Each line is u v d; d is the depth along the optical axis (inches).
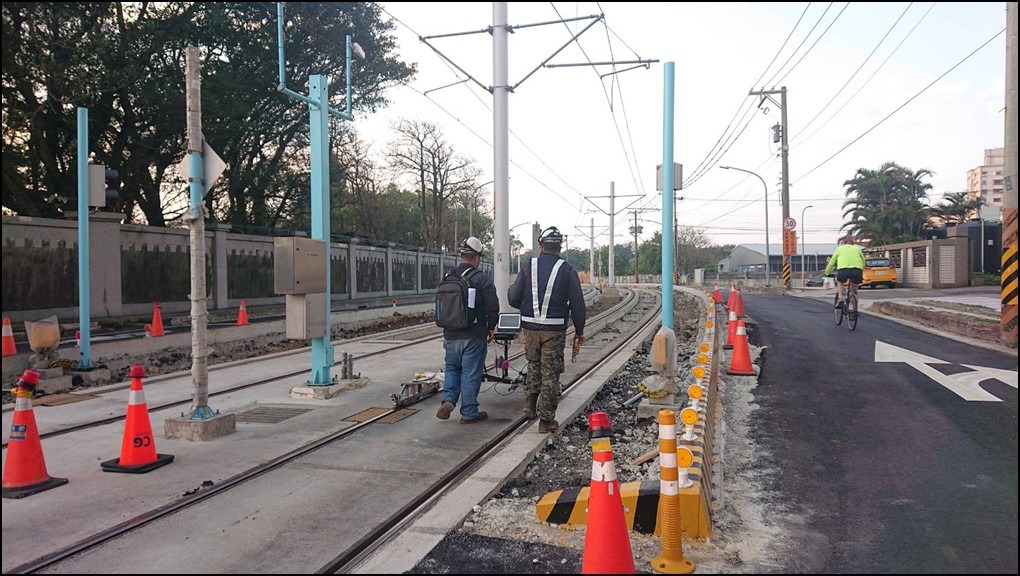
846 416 281.1
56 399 340.5
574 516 175.3
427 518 177.8
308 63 1162.0
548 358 262.1
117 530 167.2
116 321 754.8
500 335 332.8
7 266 677.9
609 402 338.6
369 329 757.3
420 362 457.4
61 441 256.2
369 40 1203.9
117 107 891.4
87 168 416.5
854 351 444.1
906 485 200.2
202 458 229.6
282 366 453.4
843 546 162.1
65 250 737.0
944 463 216.7
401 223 2064.5
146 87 824.9
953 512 178.9
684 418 177.9
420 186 2158.0
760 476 215.3
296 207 1371.8
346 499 190.1
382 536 167.8
